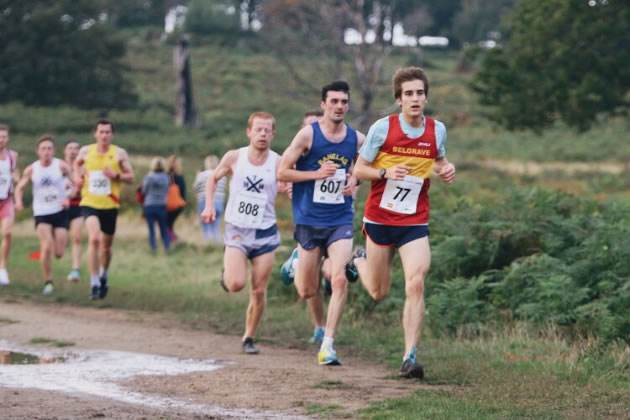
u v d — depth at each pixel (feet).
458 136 302.45
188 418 29.40
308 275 43.50
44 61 319.27
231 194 44.86
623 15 159.74
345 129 42.52
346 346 48.26
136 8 601.21
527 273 50.57
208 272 84.12
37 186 71.15
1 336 49.93
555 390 34.50
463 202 62.39
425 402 31.86
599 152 252.21
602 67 163.53
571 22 166.09
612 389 34.86
